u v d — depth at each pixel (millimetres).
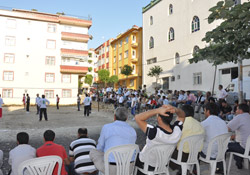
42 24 33938
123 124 3350
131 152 3082
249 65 17828
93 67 67938
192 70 23625
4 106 30484
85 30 36875
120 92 25484
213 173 3771
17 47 32406
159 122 3064
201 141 3648
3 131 10133
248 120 4289
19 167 2740
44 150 3369
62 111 22922
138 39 37500
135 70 38781
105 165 2971
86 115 18438
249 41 5098
